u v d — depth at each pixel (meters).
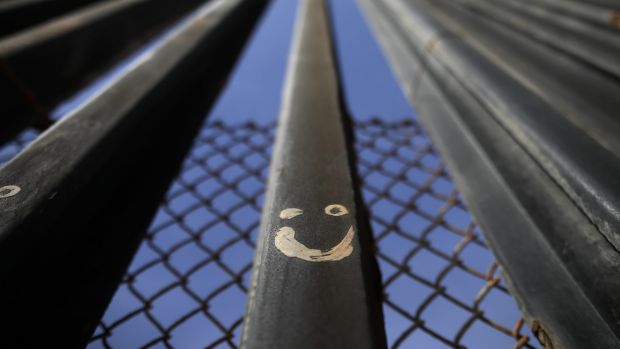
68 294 1.21
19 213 1.14
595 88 1.94
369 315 1.04
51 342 1.15
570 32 2.67
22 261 1.11
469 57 2.06
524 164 1.46
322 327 1.02
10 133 2.01
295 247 1.14
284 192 1.26
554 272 1.32
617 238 1.18
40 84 2.26
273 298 1.06
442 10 3.39
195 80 2.41
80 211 1.28
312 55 2.66
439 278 1.46
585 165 1.29
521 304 1.35
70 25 2.73
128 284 1.49
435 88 2.32
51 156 1.28
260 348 1.01
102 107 1.50
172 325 1.39
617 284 1.18
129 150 1.51
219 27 3.15
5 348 1.07
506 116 1.55
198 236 1.66
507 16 3.66
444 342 1.32
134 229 1.45
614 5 2.52
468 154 1.72
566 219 1.31
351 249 1.13
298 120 1.59
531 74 2.14
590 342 1.21
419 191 1.88
